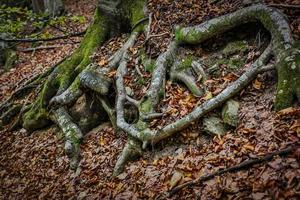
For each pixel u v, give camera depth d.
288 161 2.25
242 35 3.39
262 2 3.50
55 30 8.04
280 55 2.80
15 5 9.09
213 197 2.38
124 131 3.29
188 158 2.82
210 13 3.79
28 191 3.75
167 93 3.40
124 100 3.58
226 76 3.14
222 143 2.70
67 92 4.11
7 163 4.36
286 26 2.91
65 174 3.62
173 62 3.58
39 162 4.02
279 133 2.46
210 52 3.49
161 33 3.94
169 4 4.25
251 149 2.49
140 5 4.39
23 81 6.14
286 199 2.07
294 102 2.62
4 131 4.94
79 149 3.73
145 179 2.89
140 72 3.75
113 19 4.53
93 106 3.99
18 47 8.09
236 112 2.82
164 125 3.11
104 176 3.25
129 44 4.10
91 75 3.86
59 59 6.65
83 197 3.17
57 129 4.29
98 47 4.46
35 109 4.58
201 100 3.05
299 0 3.31
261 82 2.92
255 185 2.24
